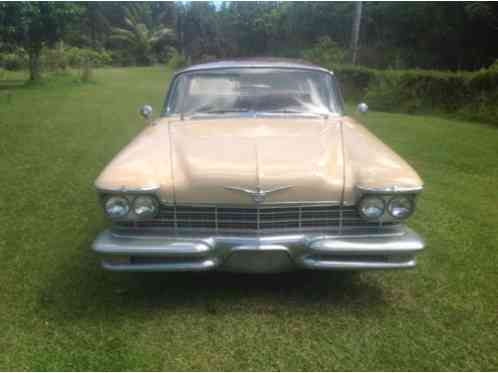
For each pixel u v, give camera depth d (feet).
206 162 9.64
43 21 67.67
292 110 13.05
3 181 19.08
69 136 28.76
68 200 16.87
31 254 12.61
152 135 11.36
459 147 27.17
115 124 33.63
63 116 37.58
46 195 17.39
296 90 13.41
